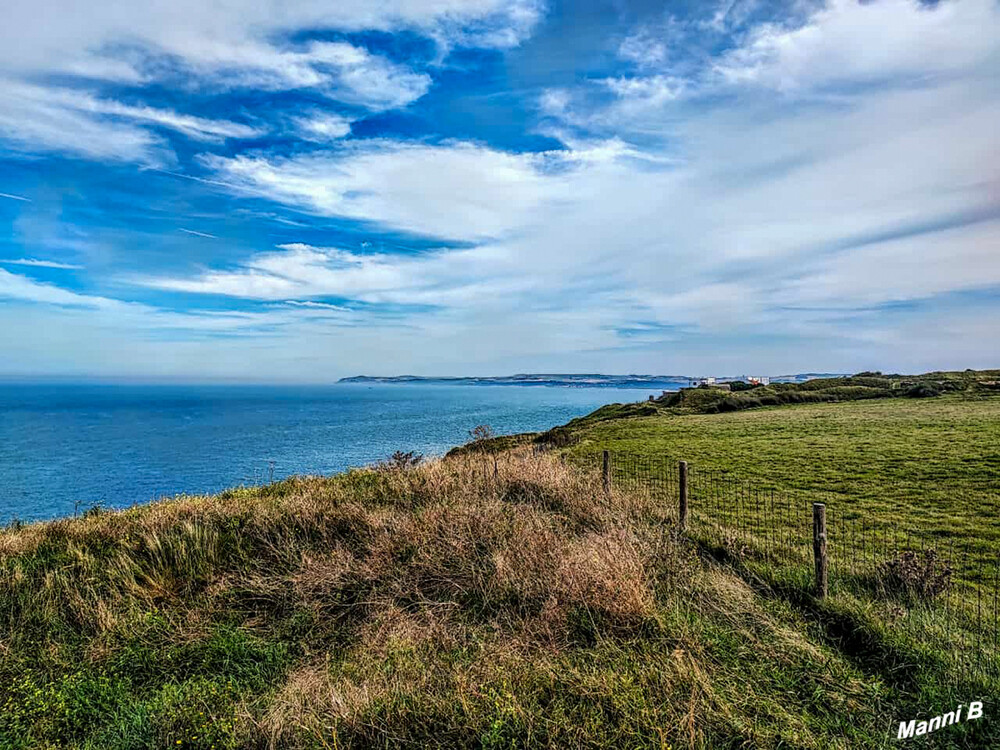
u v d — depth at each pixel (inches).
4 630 258.5
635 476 625.3
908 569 284.2
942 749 165.5
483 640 237.8
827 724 177.5
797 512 451.5
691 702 178.9
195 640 253.6
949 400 1421.0
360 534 353.1
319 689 203.3
